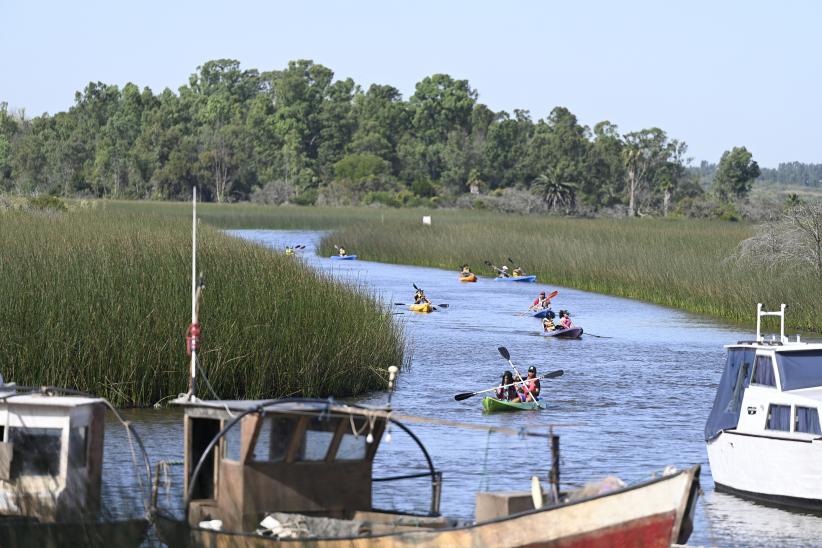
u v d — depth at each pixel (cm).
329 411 3450
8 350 5803
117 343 6031
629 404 6650
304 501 3516
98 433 3616
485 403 6378
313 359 6425
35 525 3469
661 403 6688
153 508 3634
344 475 3588
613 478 3241
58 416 3481
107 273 6412
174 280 6462
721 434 4694
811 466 4316
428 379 7388
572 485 4669
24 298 6003
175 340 6112
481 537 3028
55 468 3488
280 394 6316
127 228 9975
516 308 11875
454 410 6412
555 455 3331
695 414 6378
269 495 3462
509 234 18888
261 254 7944
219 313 6334
